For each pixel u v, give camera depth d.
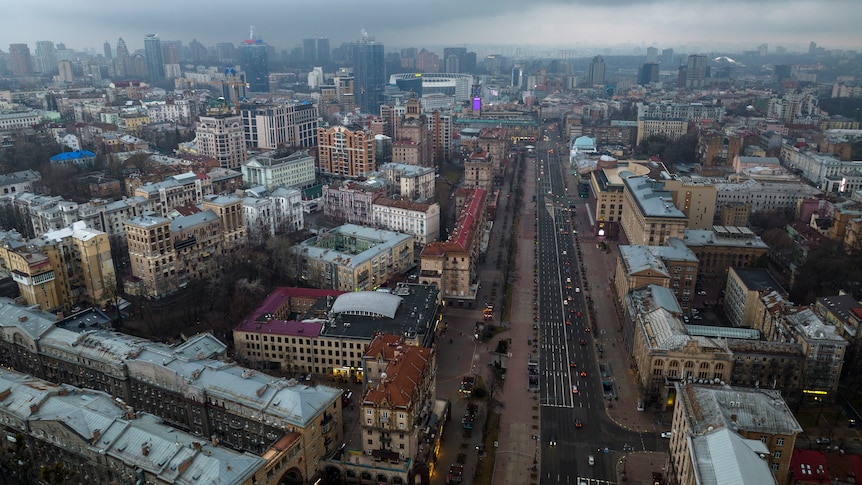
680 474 195.38
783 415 195.75
